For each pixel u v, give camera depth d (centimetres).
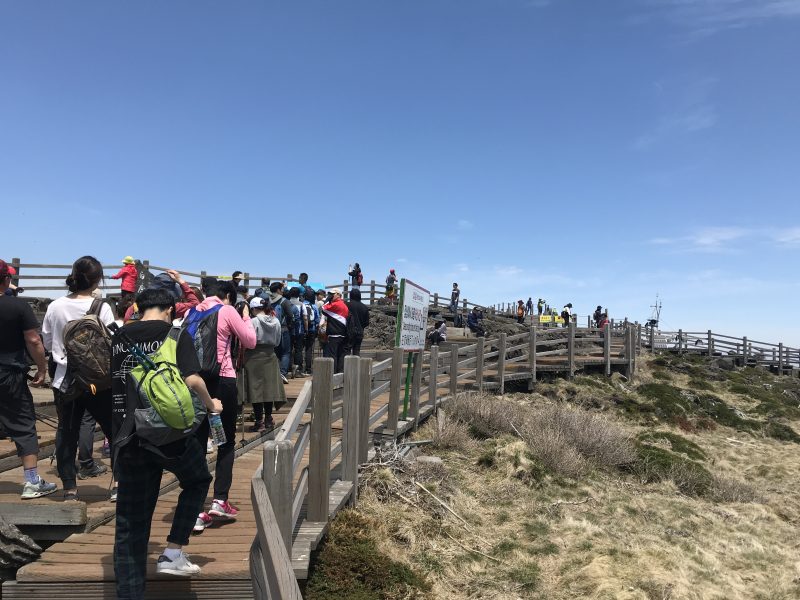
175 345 350
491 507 750
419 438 930
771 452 1419
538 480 860
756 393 2048
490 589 543
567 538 683
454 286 3038
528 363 1609
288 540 386
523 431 1046
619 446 1068
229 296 488
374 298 3014
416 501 661
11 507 425
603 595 548
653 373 2133
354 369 579
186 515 366
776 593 617
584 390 1658
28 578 369
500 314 3988
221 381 454
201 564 383
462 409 1078
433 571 545
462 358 1437
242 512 498
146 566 362
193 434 353
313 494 488
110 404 439
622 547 669
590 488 890
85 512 430
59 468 442
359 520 545
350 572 480
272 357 712
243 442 686
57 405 448
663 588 572
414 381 955
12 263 1611
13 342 434
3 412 441
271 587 266
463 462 890
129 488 339
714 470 1205
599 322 2959
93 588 371
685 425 1572
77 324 426
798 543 793
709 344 3094
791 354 3272
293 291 1164
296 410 436
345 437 581
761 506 955
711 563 673
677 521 812
